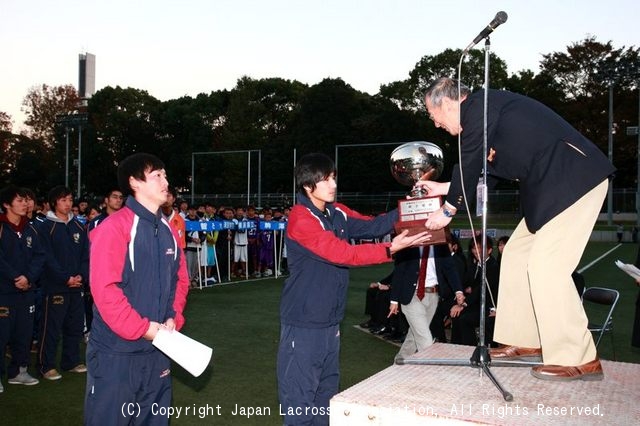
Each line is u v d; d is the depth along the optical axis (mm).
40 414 5000
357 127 55625
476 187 2949
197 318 9617
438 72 58938
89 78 65688
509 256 3340
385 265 20125
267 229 15781
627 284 14633
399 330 8281
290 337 3463
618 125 46656
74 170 60875
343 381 6176
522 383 2842
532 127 2832
